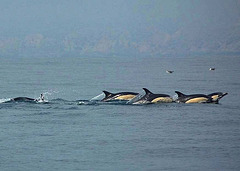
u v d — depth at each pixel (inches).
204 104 6722.4
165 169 3668.8
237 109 6299.2
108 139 4530.0
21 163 3796.8
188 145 4306.1
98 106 6545.3
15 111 6122.1
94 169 3666.3
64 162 3821.4
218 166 3725.4
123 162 3826.3
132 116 5733.3
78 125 5182.1
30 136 4650.6
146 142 4414.4
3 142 4411.9
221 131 4872.0
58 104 6717.5
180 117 5664.4
